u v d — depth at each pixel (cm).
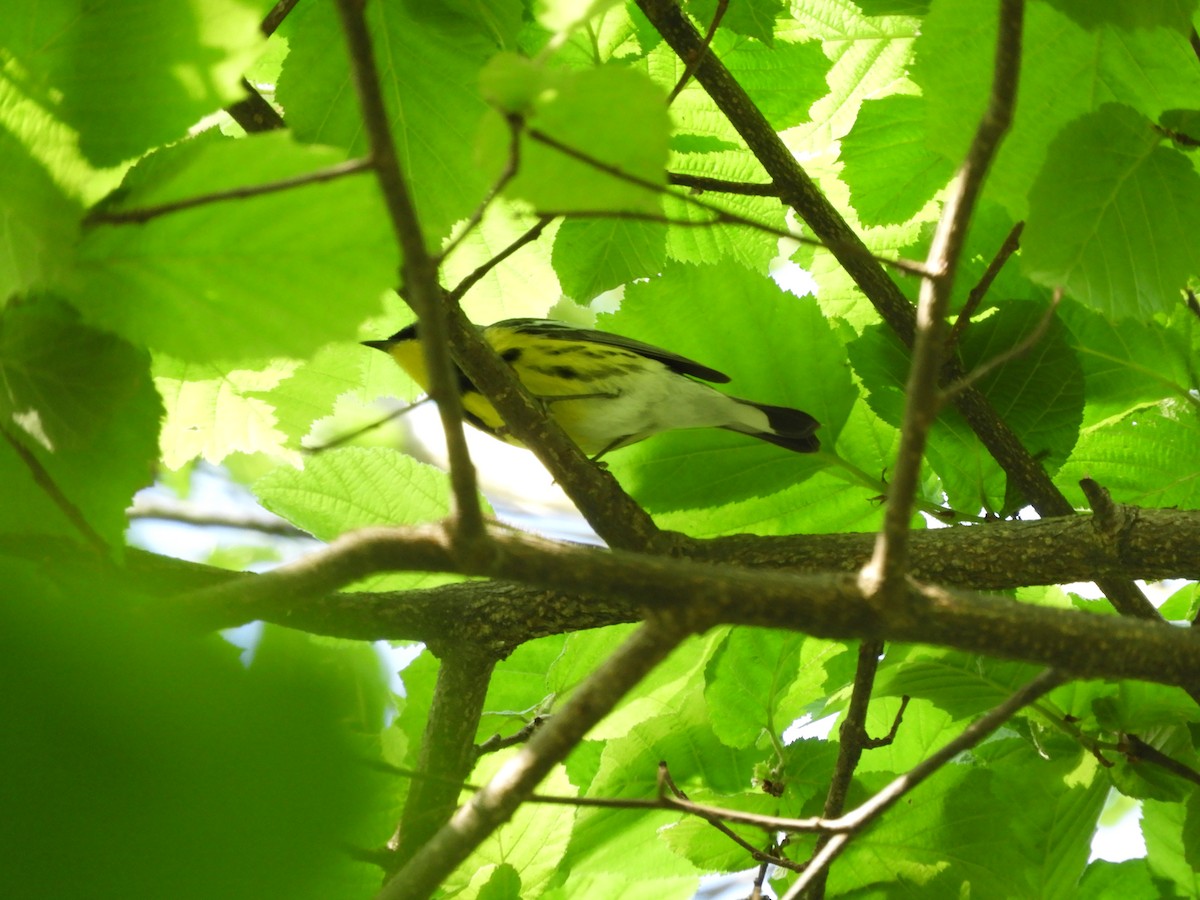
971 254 588
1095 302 388
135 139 273
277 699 140
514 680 612
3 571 141
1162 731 545
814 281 719
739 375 589
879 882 536
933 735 612
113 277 272
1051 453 574
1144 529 482
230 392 579
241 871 133
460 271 646
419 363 711
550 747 306
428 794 505
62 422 320
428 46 451
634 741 568
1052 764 563
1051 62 409
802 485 608
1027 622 328
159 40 262
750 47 605
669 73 625
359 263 268
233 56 268
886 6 513
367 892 316
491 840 494
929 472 611
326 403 591
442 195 466
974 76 410
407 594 554
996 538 506
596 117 242
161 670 135
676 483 594
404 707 601
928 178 582
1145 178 382
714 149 644
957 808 537
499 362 522
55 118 267
